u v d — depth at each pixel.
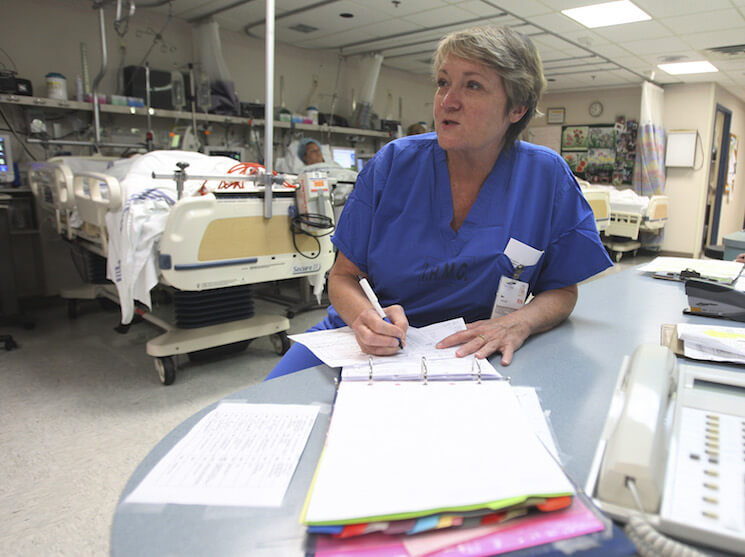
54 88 3.69
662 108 7.36
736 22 4.50
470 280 1.04
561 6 4.23
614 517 0.42
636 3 4.11
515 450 0.50
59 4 3.92
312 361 0.99
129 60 4.38
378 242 1.08
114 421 2.03
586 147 8.04
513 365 0.81
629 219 6.27
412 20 4.75
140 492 0.47
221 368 2.62
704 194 7.15
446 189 1.04
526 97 0.92
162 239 2.06
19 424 1.99
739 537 0.37
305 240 2.50
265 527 0.42
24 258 3.81
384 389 0.65
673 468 0.45
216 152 4.67
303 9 4.45
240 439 0.56
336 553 0.39
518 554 0.39
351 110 6.48
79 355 2.79
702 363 0.81
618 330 1.00
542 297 1.04
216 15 4.60
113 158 3.60
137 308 2.90
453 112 0.91
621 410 0.52
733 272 1.52
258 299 3.99
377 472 0.46
